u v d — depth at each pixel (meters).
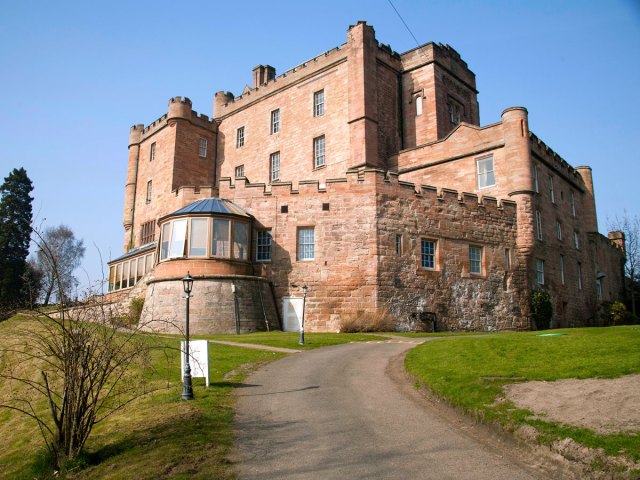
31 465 10.73
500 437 9.68
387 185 31.61
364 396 13.05
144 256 38.34
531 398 10.61
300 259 31.45
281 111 46.09
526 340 16.61
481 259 33.62
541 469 8.34
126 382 14.23
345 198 31.47
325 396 13.11
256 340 23.78
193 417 11.44
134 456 9.67
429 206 32.44
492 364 13.74
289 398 12.99
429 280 31.61
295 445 9.78
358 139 38.78
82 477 9.35
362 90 39.12
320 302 30.66
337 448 9.55
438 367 14.46
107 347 11.05
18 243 53.16
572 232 42.44
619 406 9.40
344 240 31.03
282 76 46.31
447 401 11.81
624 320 44.25
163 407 12.35
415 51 43.41
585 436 8.42
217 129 52.16
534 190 36.00
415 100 42.88
